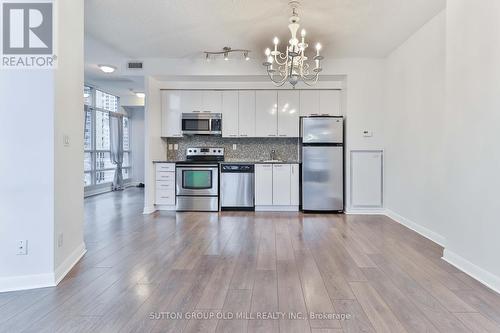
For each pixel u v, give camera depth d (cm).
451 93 266
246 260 272
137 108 871
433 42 332
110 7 311
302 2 296
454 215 261
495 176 214
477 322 170
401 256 282
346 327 165
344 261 269
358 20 336
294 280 228
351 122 477
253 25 351
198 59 477
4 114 209
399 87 419
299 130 521
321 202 489
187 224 413
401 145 415
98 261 269
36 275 215
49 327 165
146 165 493
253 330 163
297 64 327
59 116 227
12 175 211
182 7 310
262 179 506
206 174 506
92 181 701
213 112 528
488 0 220
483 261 225
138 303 192
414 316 177
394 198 441
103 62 478
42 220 216
